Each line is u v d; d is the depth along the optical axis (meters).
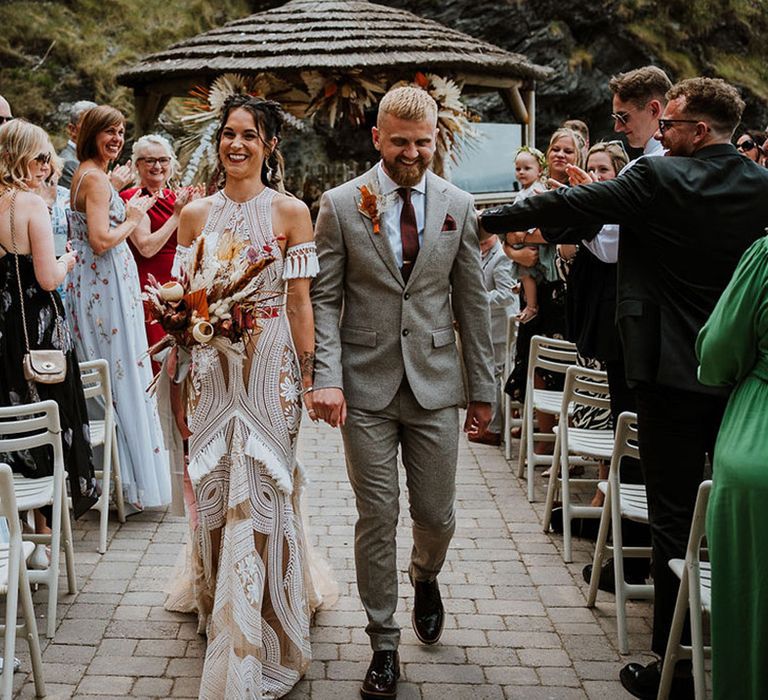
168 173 6.71
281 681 3.81
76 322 5.86
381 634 3.86
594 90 16.98
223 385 3.72
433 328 3.86
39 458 4.79
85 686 3.90
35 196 4.80
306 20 10.16
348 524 5.73
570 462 5.79
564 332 6.62
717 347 3.21
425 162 3.73
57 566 4.38
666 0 17.41
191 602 4.50
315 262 3.77
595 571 4.64
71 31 15.89
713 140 3.81
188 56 9.71
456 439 3.93
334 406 3.69
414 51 9.55
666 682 3.72
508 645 4.30
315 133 15.09
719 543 3.16
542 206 3.87
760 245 3.16
